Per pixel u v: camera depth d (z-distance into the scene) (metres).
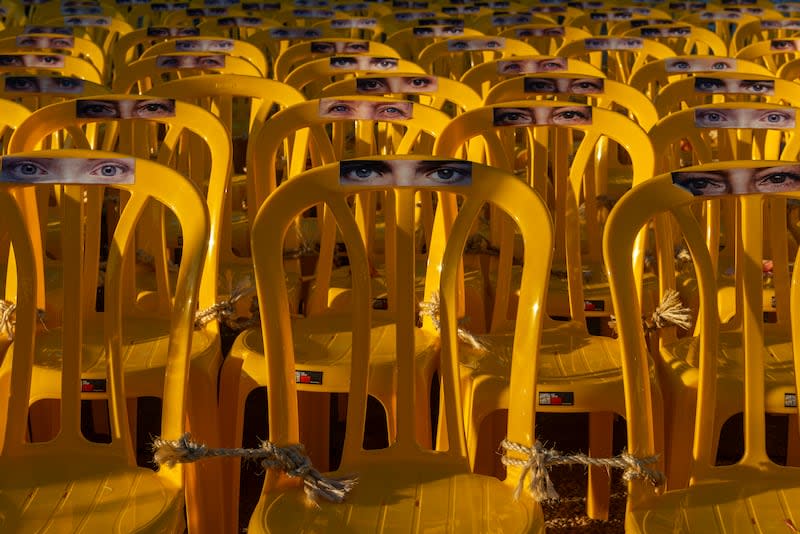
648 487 1.98
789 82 3.32
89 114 2.75
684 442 2.48
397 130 3.60
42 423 2.91
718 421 2.38
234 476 2.57
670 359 2.57
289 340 2.00
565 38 5.11
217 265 2.69
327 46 4.43
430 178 2.08
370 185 2.06
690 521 1.92
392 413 2.50
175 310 2.02
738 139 3.39
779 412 2.41
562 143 3.21
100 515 1.89
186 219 2.05
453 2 6.56
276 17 5.95
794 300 2.04
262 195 2.93
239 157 4.89
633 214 1.99
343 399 3.49
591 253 3.43
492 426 2.80
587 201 3.41
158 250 2.87
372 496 1.98
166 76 5.21
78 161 2.09
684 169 2.03
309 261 3.64
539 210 2.01
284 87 3.29
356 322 2.06
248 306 2.97
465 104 3.33
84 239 2.86
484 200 2.07
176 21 5.96
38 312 2.63
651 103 3.25
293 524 1.88
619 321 1.96
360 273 2.06
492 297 3.29
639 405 1.96
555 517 2.89
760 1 6.60
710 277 2.02
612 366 2.54
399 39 5.07
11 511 1.89
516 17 5.69
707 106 2.80
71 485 1.98
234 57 3.86
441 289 2.08
